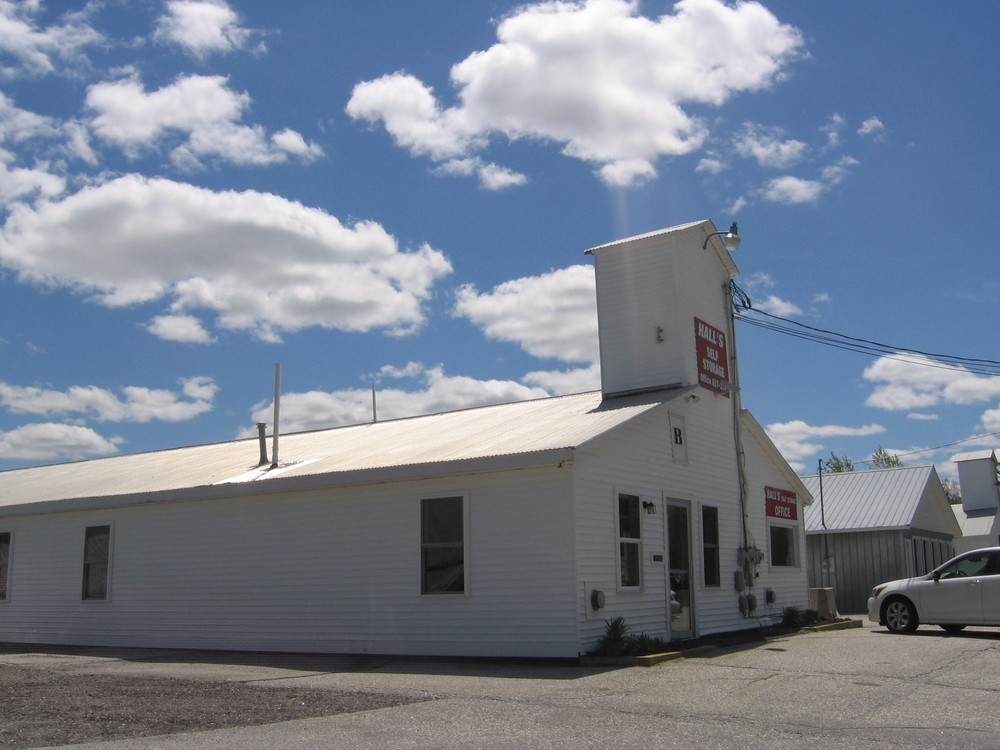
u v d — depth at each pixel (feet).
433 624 50.19
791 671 40.32
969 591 54.65
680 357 58.70
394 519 52.65
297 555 56.39
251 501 59.16
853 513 97.55
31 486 80.94
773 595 68.08
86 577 67.21
